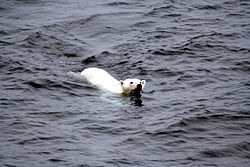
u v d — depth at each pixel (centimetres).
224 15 7969
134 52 6172
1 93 4544
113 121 3978
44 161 3144
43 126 3784
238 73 5328
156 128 3816
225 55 5978
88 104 4419
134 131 3759
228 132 3722
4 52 5997
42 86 4831
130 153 3341
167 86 4975
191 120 3978
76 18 7831
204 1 8906
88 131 3734
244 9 8338
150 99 4594
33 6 8650
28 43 6444
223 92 4719
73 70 5541
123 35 7000
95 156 3266
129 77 5316
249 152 3362
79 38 6888
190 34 6912
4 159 3130
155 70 5475
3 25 7400
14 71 5281
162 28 7262
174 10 8281
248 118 4003
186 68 5531
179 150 3400
